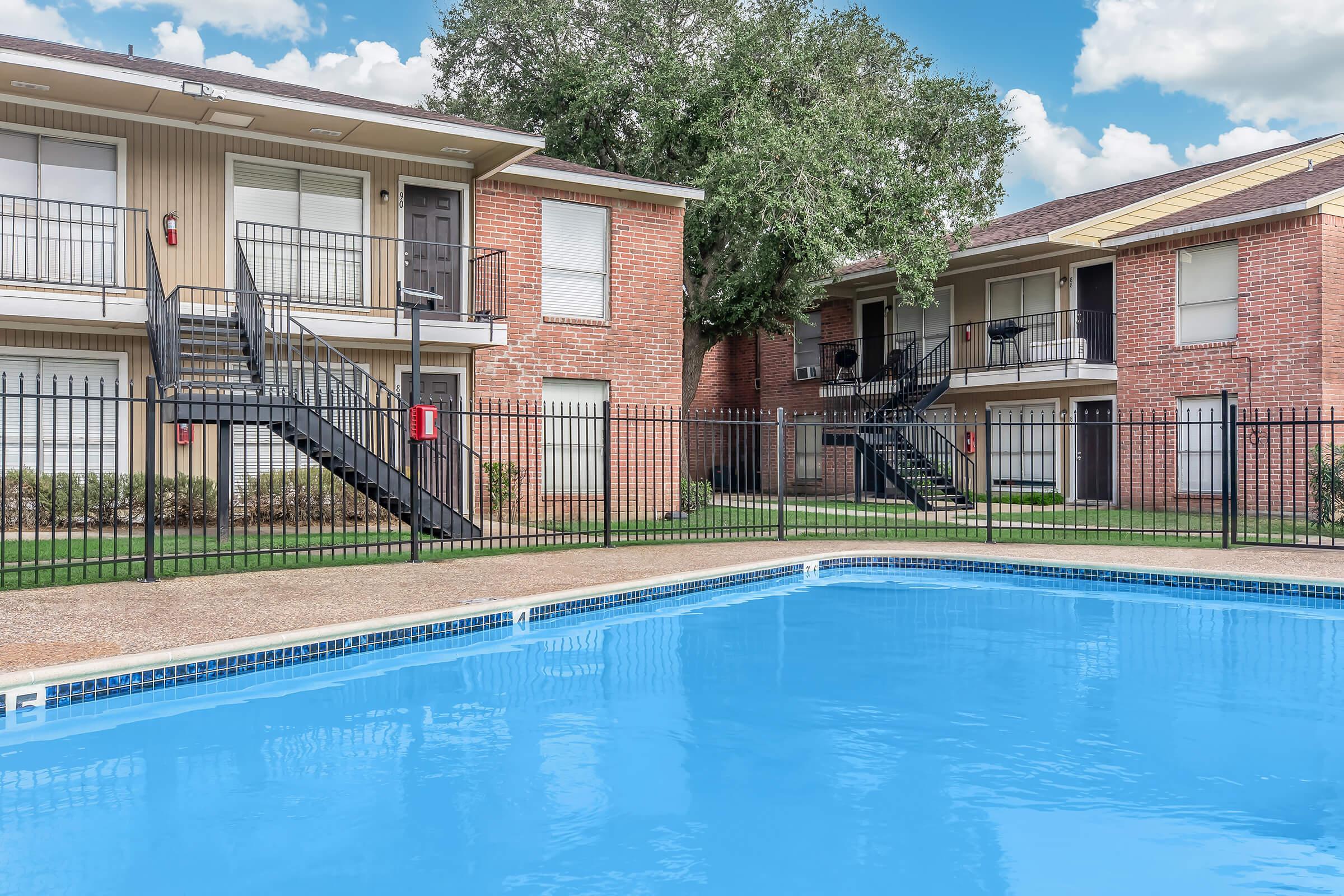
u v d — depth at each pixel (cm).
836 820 387
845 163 1709
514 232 1552
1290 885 327
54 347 1259
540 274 1573
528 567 946
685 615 836
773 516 1669
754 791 421
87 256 1259
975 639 747
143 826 374
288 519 1355
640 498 1675
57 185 1240
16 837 362
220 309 1286
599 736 500
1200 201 1994
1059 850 357
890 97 2225
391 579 848
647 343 1681
